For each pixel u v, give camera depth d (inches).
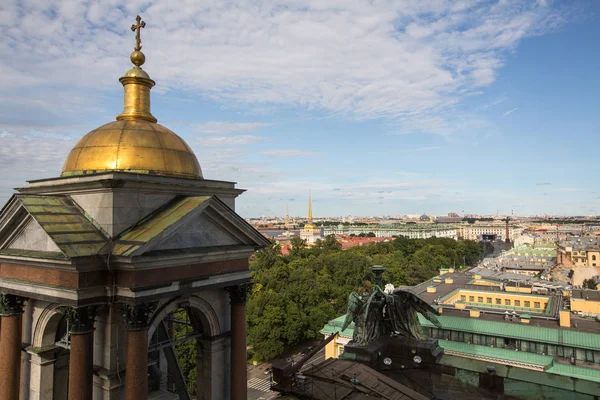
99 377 887.1
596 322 2962.6
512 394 1093.8
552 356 2484.0
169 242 925.2
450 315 3171.8
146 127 1063.6
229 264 1074.1
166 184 983.0
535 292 4389.8
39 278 914.1
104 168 977.5
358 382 1084.5
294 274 5137.8
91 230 907.4
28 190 1071.6
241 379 1090.1
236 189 1178.6
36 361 1007.6
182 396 1230.9
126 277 863.7
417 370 1234.6
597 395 1067.9
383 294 1362.0
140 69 1149.1
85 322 849.5
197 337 1103.6
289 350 4146.2
